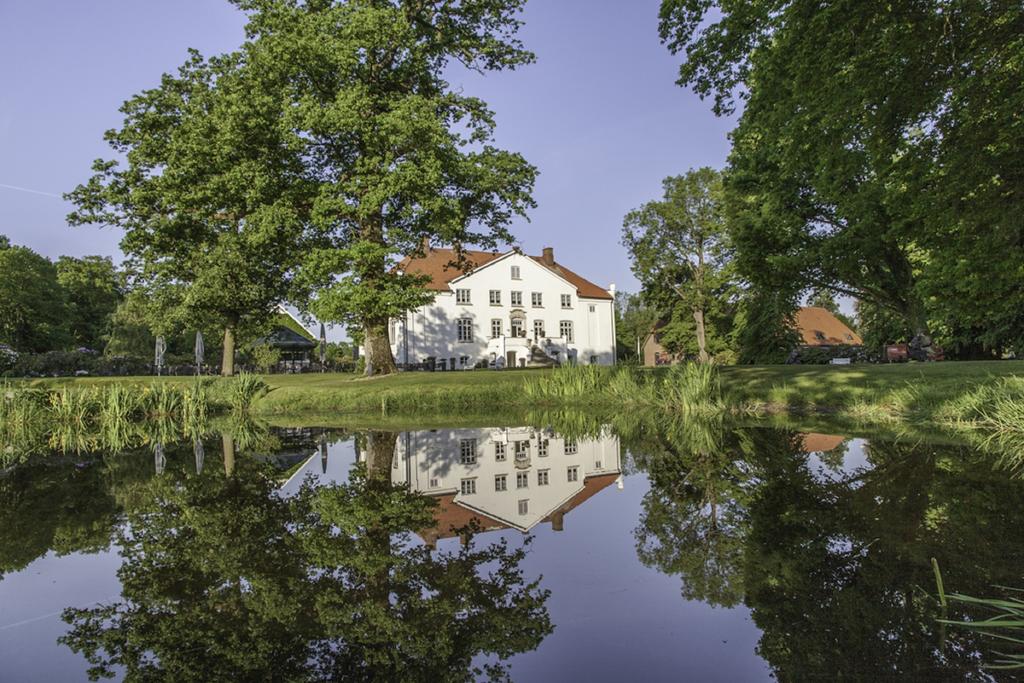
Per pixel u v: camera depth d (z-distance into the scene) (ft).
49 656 6.42
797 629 6.63
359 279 54.24
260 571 9.36
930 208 26.91
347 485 16.88
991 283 26.63
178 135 58.85
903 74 23.88
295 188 55.77
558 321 134.31
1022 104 22.26
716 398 37.91
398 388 50.44
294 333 144.77
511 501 14.43
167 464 21.30
